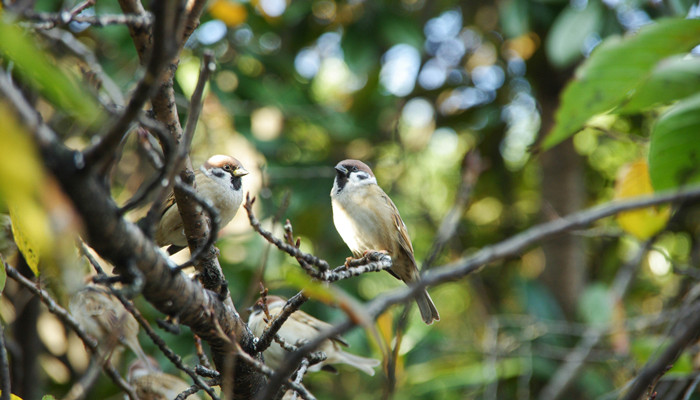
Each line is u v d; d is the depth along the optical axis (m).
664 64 3.03
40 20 4.21
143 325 4.98
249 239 10.80
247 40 12.48
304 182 12.25
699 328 3.95
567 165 14.35
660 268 11.98
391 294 2.93
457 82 15.11
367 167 9.18
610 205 2.93
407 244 8.99
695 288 8.07
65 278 2.35
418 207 14.38
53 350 11.28
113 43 10.73
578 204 14.34
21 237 4.51
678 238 14.21
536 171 16.09
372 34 12.35
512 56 14.75
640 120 13.42
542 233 2.88
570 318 13.81
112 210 3.19
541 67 14.26
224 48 12.18
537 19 11.88
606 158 15.85
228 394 4.34
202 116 11.18
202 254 3.75
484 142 15.18
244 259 10.72
